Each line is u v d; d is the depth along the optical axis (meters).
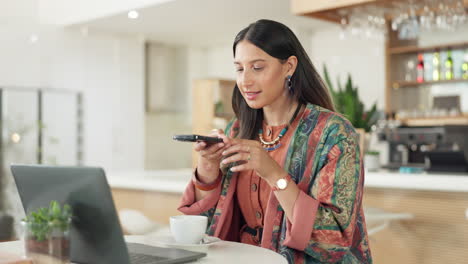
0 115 5.54
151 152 7.18
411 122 5.46
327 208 1.38
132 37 6.77
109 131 6.56
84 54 6.36
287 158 1.53
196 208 1.60
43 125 5.84
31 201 1.19
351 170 1.42
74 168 1.08
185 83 7.43
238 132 1.73
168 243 1.31
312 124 1.53
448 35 5.38
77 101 6.27
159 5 5.18
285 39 1.51
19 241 1.44
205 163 1.55
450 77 5.35
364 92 5.95
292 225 1.36
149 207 3.60
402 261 2.98
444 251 2.84
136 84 6.85
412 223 2.95
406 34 4.02
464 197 2.77
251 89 1.50
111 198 1.05
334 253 1.39
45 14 6.18
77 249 1.13
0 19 5.80
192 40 7.01
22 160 5.67
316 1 3.81
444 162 3.38
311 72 1.61
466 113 5.28
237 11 5.43
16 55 5.79
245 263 1.15
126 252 1.06
